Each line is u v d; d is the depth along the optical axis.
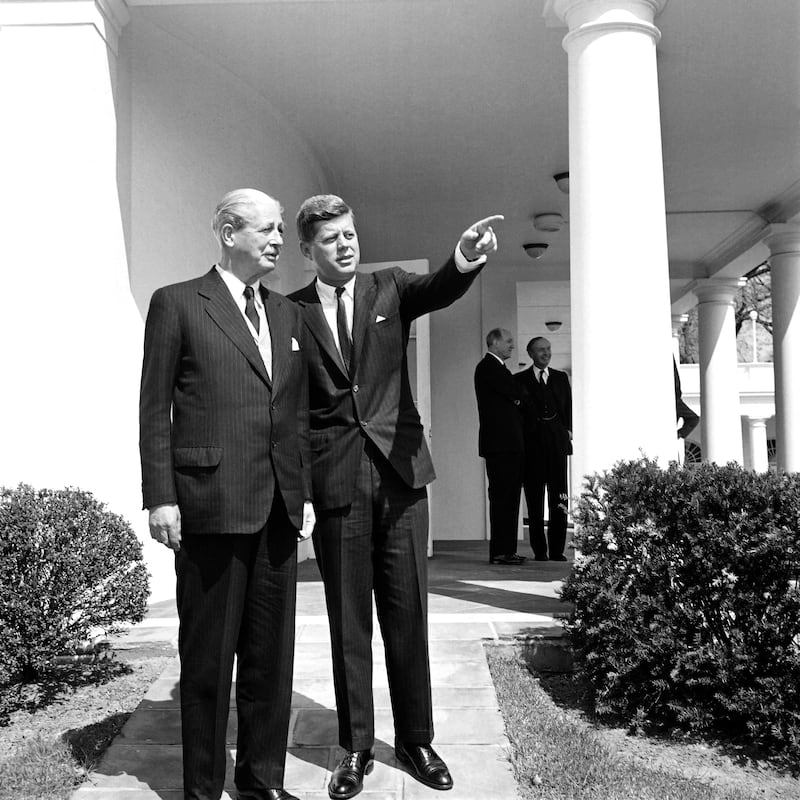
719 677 3.26
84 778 2.91
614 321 4.07
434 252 10.44
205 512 2.51
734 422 11.73
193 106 5.52
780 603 3.31
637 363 4.05
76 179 4.41
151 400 2.54
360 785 2.75
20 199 4.40
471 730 3.20
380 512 2.80
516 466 7.09
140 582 3.90
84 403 4.34
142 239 4.97
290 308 2.78
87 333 4.37
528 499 7.38
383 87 6.16
